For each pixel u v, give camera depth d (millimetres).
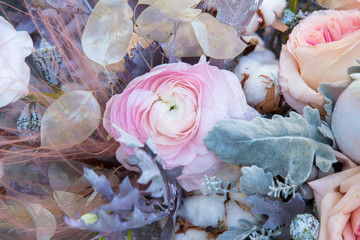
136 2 323
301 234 286
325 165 291
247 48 356
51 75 337
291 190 294
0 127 324
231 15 311
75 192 319
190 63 328
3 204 322
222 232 308
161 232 305
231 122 289
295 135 294
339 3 359
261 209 293
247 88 328
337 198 286
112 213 262
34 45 365
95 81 322
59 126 302
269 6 339
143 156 268
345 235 283
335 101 301
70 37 329
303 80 314
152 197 278
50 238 321
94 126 305
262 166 292
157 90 293
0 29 306
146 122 294
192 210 305
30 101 324
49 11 333
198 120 291
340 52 299
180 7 301
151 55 319
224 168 305
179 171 288
